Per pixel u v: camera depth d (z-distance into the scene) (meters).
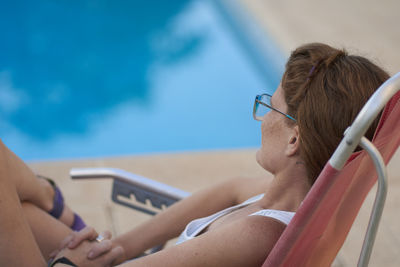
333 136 1.33
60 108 8.17
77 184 4.24
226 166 4.70
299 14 7.95
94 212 3.85
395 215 3.78
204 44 9.98
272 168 1.54
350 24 7.49
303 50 1.48
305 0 8.55
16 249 1.45
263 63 7.80
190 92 8.65
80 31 10.23
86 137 7.54
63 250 1.79
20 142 7.34
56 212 2.14
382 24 7.49
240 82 8.79
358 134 1.02
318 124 1.34
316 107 1.34
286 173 1.51
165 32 10.37
